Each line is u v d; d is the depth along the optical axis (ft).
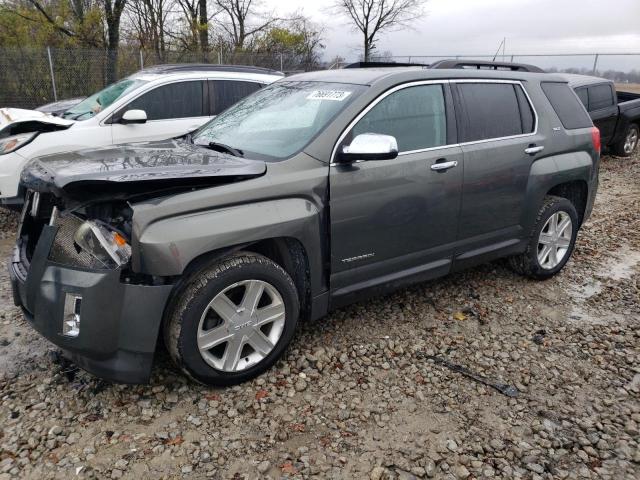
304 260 10.48
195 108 22.97
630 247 19.11
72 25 62.54
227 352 9.78
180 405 9.51
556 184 14.75
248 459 8.32
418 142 11.78
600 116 34.86
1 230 20.12
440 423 9.30
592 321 13.29
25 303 9.42
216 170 9.30
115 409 9.34
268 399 9.73
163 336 9.47
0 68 43.93
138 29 70.79
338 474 8.07
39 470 7.94
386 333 12.33
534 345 12.05
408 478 8.04
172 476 7.93
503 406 9.81
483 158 12.79
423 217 11.91
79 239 8.88
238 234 9.18
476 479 8.05
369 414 9.47
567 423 9.36
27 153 18.74
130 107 21.49
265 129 11.71
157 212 8.55
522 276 15.80
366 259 11.30
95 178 8.28
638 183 30.63
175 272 8.59
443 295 14.48
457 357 11.44
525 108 14.20
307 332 12.21
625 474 8.20
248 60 62.34
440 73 12.45
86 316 8.45
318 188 10.25
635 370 11.07
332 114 10.88
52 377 10.21
